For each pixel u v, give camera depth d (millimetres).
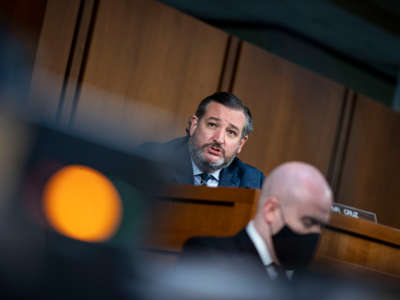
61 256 743
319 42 12773
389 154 10305
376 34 11766
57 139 805
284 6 11430
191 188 2930
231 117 4906
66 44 7273
